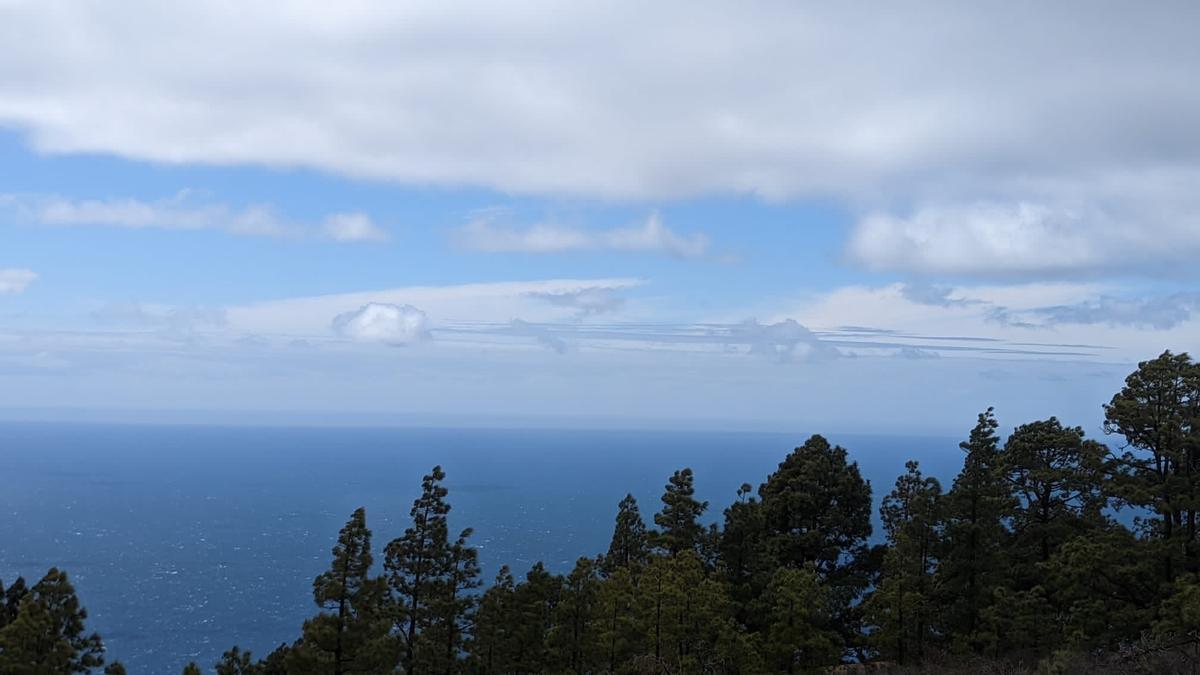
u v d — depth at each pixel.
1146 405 31.77
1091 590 31.22
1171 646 25.52
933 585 36.22
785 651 33.09
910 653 36.12
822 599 34.22
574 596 34.09
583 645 33.56
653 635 32.47
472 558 34.41
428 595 33.25
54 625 23.20
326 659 25.55
